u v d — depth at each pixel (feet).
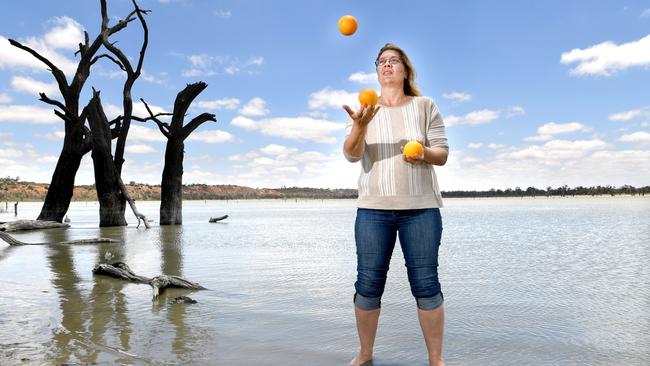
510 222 80.28
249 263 30.55
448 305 17.79
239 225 79.15
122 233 59.11
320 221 95.61
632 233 53.31
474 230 61.21
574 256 32.89
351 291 20.83
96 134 68.69
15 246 42.19
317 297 19.53
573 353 12.13
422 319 10.82
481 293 20.08
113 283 23.20
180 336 13.84
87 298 19.53
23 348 12.73
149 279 23.53
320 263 30.45
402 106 11.18
